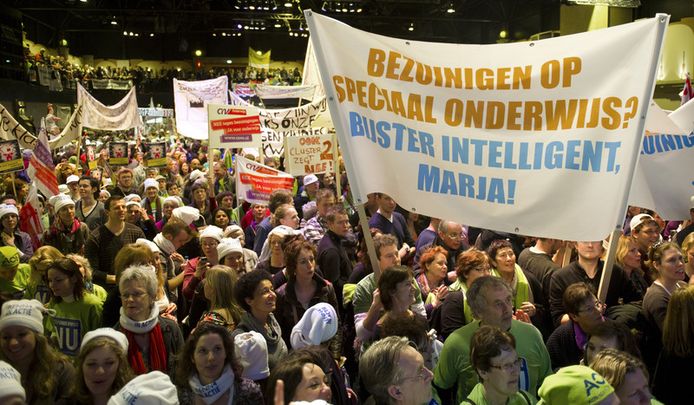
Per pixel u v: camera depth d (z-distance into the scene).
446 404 4.54
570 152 4.66
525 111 4.72
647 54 4.55
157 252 6.24
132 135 33.53
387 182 4.88
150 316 4.79
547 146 4.70
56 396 4.29
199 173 14.52
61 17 46.62
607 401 3.20
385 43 4.82
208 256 6.78
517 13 39.72
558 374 3.35
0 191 11.81
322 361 3.95
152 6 42.53
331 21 4.79
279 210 8.27
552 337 5.00
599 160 4.63
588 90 4.63
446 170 4.84
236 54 54.53
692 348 4.58
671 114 7.57
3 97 31.11
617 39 4.58
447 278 6.88
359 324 5.04
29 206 8.54
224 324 5.28
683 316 4.58
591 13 29.09
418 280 6.46
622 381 3.51
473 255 5.60
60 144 14.74
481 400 3.82
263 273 4.94
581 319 4.74
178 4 42.34
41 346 4.33
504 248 6.00
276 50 54.88
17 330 4.24
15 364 4.26
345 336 5.87
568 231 4.68
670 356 4.68
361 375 3.60
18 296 6.74
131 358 4.68
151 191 11.38
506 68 4.74
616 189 4.62
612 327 4.27
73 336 5.32
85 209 10.09
